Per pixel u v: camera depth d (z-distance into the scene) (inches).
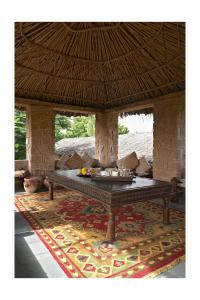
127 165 243.4
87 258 89.3
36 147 230.4
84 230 117.5
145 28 136.7
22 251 94.8
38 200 177.0
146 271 80.5
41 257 90.0
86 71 196.9
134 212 148.1
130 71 194.9
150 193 117.3
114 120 281.9
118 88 230.5
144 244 101.7
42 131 233.8
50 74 196.5
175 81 186.5
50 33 141.1
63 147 356.8
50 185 177.3
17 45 148.3
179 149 197.6
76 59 173.3
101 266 83.6
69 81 213.9
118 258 89.5
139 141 330.3
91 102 261.0
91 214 143.2
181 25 126.0
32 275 77.5
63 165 248.7
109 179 132.9
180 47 146.2
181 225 125.0
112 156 279.3
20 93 214.5
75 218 135.6
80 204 165.9
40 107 231.9
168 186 124.5
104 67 191.3
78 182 131.3
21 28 130.4
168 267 83.0
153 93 215.6
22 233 113.5
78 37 147.9
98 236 110.2
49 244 101.6
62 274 78.5
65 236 110.1
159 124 213.2
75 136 607.2
